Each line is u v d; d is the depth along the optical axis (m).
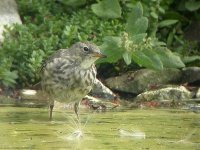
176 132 10.17
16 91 13.68
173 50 15.06
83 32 14.48
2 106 12.58
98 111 12.35
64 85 11.30
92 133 10.02
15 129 10.24
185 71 14.38
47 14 15.26
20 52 14.09
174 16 15.62
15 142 9.22
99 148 8.88
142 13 13.91
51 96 11.52
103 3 14.77
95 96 13.59
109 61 13.58
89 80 11.41
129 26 13.85
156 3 15.02
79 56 11.30
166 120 11.28
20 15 15.61
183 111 12.39
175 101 13.30
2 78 13.60
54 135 9.80
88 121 11.12
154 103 13.21
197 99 13.48
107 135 9.87
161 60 13.70
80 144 9.15
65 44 14.19
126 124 10.83
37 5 15.52
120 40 13.55
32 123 10.81
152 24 14.90
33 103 12.94
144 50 13.55
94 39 14.26
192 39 15.70
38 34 14.70
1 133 9.89
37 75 13.83
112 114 11.95
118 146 9.04
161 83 14.18
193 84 14.38
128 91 14.00
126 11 15.19
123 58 13.77
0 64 13.87
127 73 14.36
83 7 15.66
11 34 14.55
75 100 11.46
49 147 8.90
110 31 14.45
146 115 11.83
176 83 14.34
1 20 14.92
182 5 15.83
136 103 13.33
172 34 15.29
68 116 11.65
